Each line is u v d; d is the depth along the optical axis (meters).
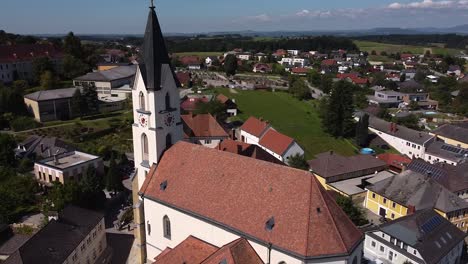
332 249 40.59
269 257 42.62
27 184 84.31
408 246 60.53
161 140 56.19
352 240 42.44
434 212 67.88
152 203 54.31
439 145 126.31
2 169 90.12
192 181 51.91
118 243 69.00
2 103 133.62
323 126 152.12
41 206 77.88
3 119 130.50
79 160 94.75
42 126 132.00
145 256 58.72
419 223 63.28
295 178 44.69
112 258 64.56
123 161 107.56
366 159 102.94
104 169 100.31
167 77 54.69
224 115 155.38
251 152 82.38
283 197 44.31
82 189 79.00
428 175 82.81
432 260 58.06
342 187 91.56
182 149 55.53
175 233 52.72
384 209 82.19
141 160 58.69
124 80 177.75
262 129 121.62
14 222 75.38
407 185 81.31
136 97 55.72
